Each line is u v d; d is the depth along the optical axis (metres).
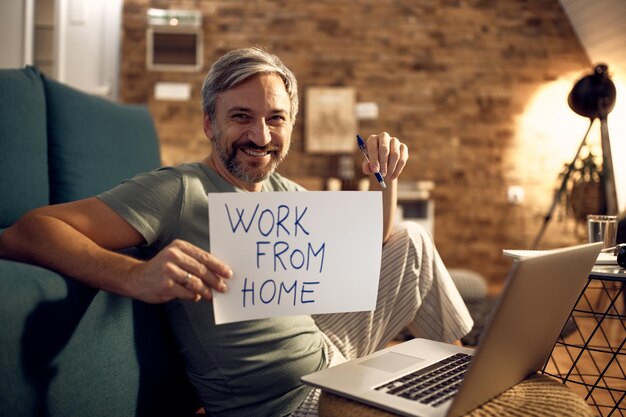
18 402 0.80
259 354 1.11
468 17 5.03
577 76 5.09
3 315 0.77
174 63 4.82
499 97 5.07
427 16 5.02
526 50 5.07
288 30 4.96
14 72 1.61
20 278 0.81
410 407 0.79
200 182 1.11
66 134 1.77
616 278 1.09
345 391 0.85
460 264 5.08
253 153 1.12
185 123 4.89
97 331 0.96
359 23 4.99
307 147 4.97
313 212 1.00
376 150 1.29
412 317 1.40
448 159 5.07
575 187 4.26
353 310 1.02
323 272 1.00
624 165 4.88
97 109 1.95
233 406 1.13
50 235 0.91
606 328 2.79
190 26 4.77
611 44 4.63
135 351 1.07
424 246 1.39
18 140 1.53
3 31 2.97
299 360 1.14
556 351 2.33
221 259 0.93
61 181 1.74
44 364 0.85
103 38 4.31
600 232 1.36
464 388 0.74
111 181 1.92
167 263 0.84
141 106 2.32
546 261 0.77
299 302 0.98
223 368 1.12
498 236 5.08
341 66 5.00
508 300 0.72
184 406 1.29
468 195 5.08
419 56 5.03
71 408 0.91
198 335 1.12
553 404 0.83
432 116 5.05
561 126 5.09
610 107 3.42
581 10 4.73
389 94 5.03
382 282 1.36
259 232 0.96
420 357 1.01
